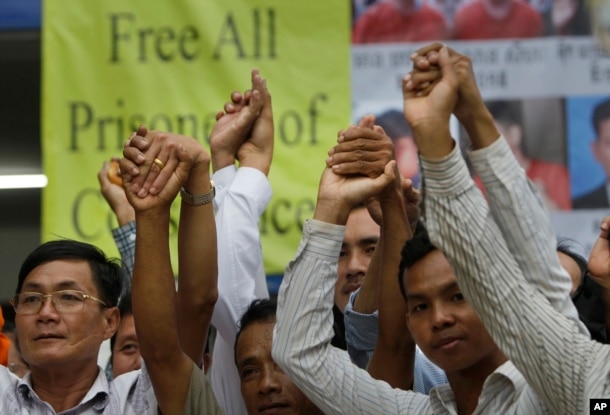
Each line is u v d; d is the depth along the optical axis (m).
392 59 5.93
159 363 3.43
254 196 4.15
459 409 3.28
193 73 5.96
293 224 5.78
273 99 5.92
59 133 5.91
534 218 2.99
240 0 5.98
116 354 4.59
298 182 5.83
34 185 8.61
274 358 3.24
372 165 3.33
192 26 5.98
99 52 5.97
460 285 2.96
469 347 3.18
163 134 3.45
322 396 3.23
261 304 3.86
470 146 3.03
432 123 2.91
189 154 3.43
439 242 2.94
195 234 3.65
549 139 5.88
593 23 5.89
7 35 6.63
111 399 3.72
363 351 3.90
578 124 5.88
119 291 3.85
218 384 4.17
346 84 5.93
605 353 2.91
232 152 4.27
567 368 2.90
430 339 3.21
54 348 3.67
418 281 3.22
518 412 3.08
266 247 5.76
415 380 4.06
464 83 2.96
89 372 3.75
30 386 3.72
